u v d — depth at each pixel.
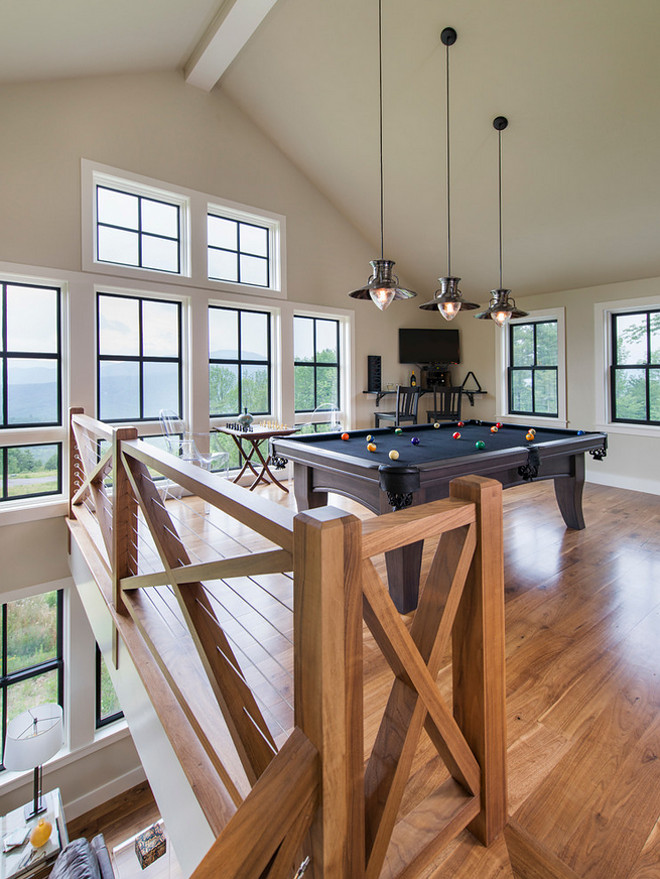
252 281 5.32
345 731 0.76
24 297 3.94
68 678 4.08
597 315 5.29
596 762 1.41
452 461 2.41
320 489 3.01
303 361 5.93
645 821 1.21
